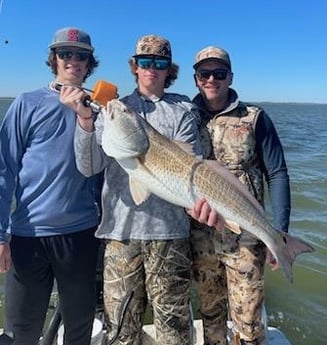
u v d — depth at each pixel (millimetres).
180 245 1522
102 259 1638
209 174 1412
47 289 1574
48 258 1529
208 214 1398
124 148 1340
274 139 1668
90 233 1570
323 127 26984
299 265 3711
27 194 1510
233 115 1668
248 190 1489
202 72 1657
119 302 1516
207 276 1723
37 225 1505
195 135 1555
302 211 5590
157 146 1377
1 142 1501
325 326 2877
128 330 1535
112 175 1512
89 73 1632
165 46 1519
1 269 1481
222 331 1776
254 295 1633
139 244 1497
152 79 1522
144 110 1525
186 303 1557
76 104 1391
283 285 3389
